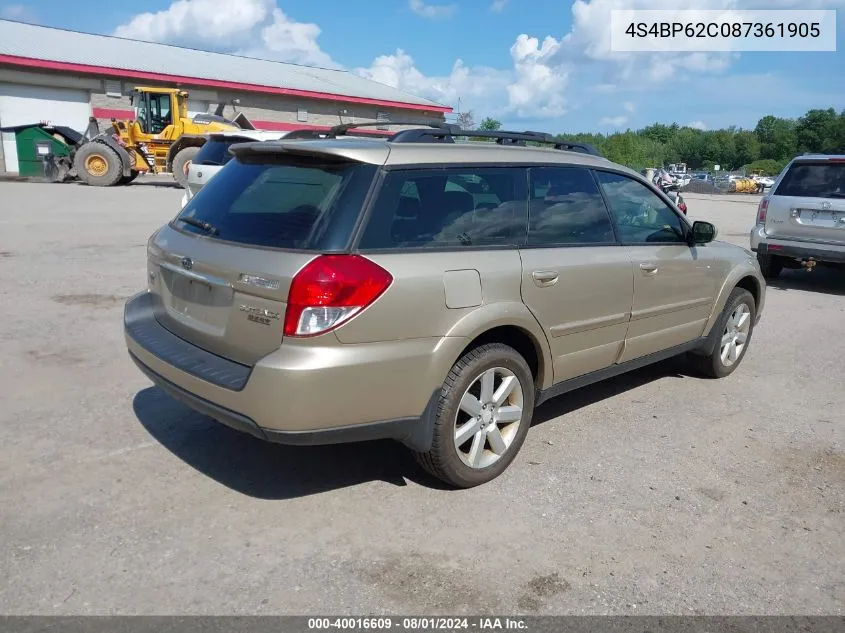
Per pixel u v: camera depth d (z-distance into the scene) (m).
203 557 3.15
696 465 4.30
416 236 3.51
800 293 10.11
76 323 6.64
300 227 3.34
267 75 36.91
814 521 3.70
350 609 2.86
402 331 3.35
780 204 10.10
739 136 115.88
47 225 13.03
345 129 4.94
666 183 15.64
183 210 4.14
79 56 29.91
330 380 3.17
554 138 4.77
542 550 3.32
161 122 23.06
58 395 4.90
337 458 4.20
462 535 3.42
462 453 3.79
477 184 3.86
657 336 5.04
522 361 3.97
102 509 3.50
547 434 4.68
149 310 4.18
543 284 3.97
